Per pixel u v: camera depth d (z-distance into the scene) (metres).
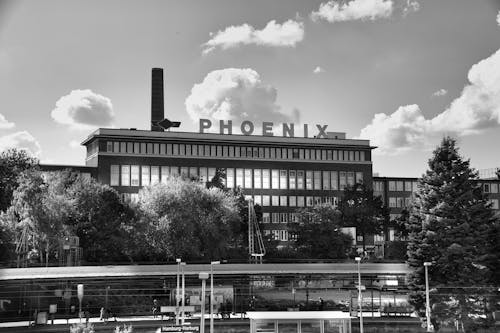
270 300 108.44
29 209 112.00
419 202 91.62
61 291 102.88
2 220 112.44
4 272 99.75
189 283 110.19
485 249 87.69
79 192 132.50
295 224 162.75
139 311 102.31
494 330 87.75
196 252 126.44
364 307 102.25
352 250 168.50
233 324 90.12
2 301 99.38
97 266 106.00
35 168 132.25
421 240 89.38
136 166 191.75
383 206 181.50
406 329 90.31
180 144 197.25
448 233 87.44
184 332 75.75
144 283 107.88
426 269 83.38
